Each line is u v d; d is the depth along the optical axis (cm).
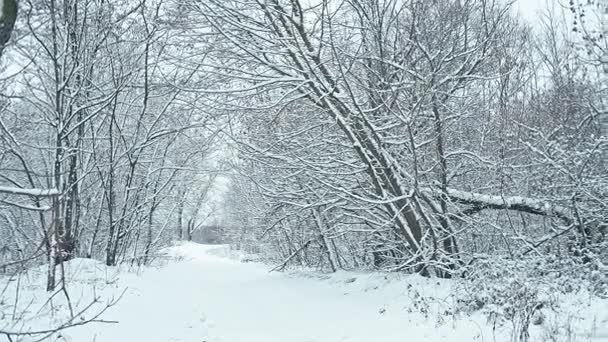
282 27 1300
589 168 1095
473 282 959
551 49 1845
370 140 1255
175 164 2131
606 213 1095
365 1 1319
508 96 1573
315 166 1420
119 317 936
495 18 1484
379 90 1302
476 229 1359
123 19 1431
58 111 1142
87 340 771
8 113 1377
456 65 1410
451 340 739
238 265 2633
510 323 758
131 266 1806
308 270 1975
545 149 1145
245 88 1253
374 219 1520
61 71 1185
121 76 1473
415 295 995
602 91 1177
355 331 874
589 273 897
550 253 1109
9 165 1585
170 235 2981
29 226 1706
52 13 1126
